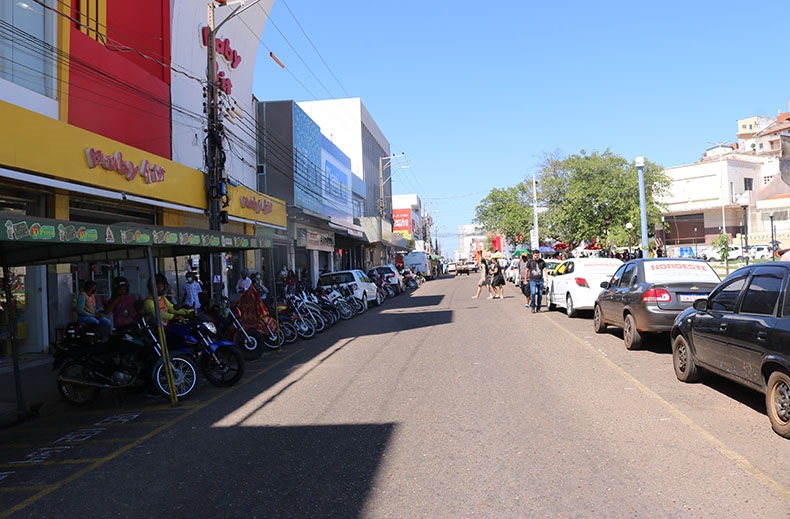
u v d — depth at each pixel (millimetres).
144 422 7352
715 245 44875
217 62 21812
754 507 4055
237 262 24125
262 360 11844
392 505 4324
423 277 51688
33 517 4438
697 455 5141
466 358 10500
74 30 13211
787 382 5480
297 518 4172
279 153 26359
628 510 4066
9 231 5406
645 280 10555
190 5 19688
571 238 37125
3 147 9633
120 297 10031
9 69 11789
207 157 16031
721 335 6691
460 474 4895
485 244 85000
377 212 59219
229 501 4547
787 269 5848
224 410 7719
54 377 10633
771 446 5324
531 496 4379
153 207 16844
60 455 6125
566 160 35625
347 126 50812
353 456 5492
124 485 5051
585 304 15789
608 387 7836
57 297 12977
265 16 25594
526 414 6645
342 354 11836
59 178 11227
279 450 5797
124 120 15203
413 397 7738
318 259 35969
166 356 8305
